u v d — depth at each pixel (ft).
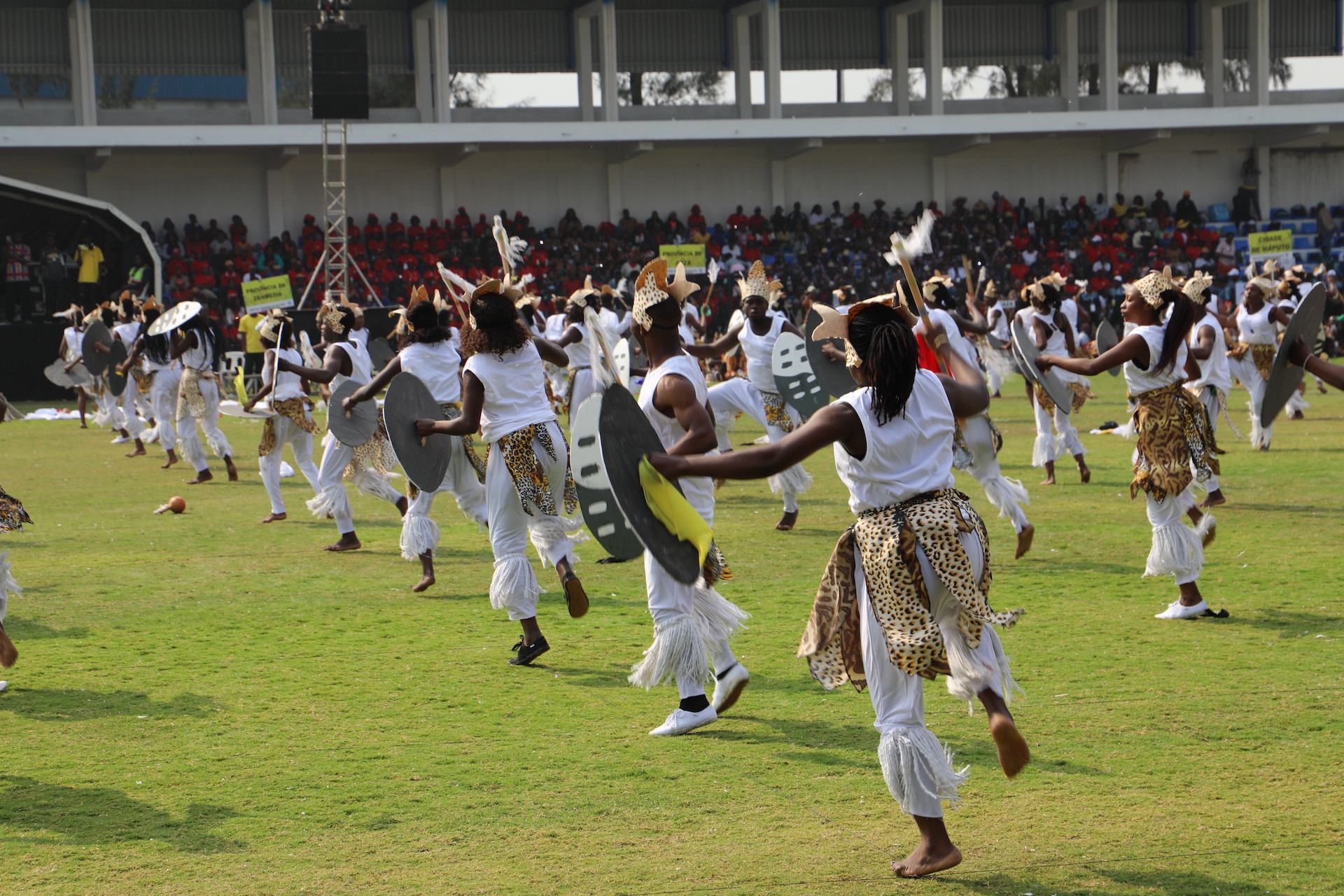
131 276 118.42
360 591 35.58
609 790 20.07
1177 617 29.84
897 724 16.74
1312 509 43.96
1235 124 162.91
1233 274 155.43
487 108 158.81
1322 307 23.88
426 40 155.74
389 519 48.80
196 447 59.72
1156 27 169.68
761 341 43.91
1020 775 20.29
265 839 18.31
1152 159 172.96
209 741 22.70
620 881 16.69
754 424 85.30
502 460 27.20
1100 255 157.89
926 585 16.37
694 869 17.04
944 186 170.30
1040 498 49.06
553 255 152.15
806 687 25.55
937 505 16.52
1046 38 168.86
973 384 17.63
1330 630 28.45
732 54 163.12
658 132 153.28
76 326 85.97
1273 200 174.70
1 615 25.32
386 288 144.25
